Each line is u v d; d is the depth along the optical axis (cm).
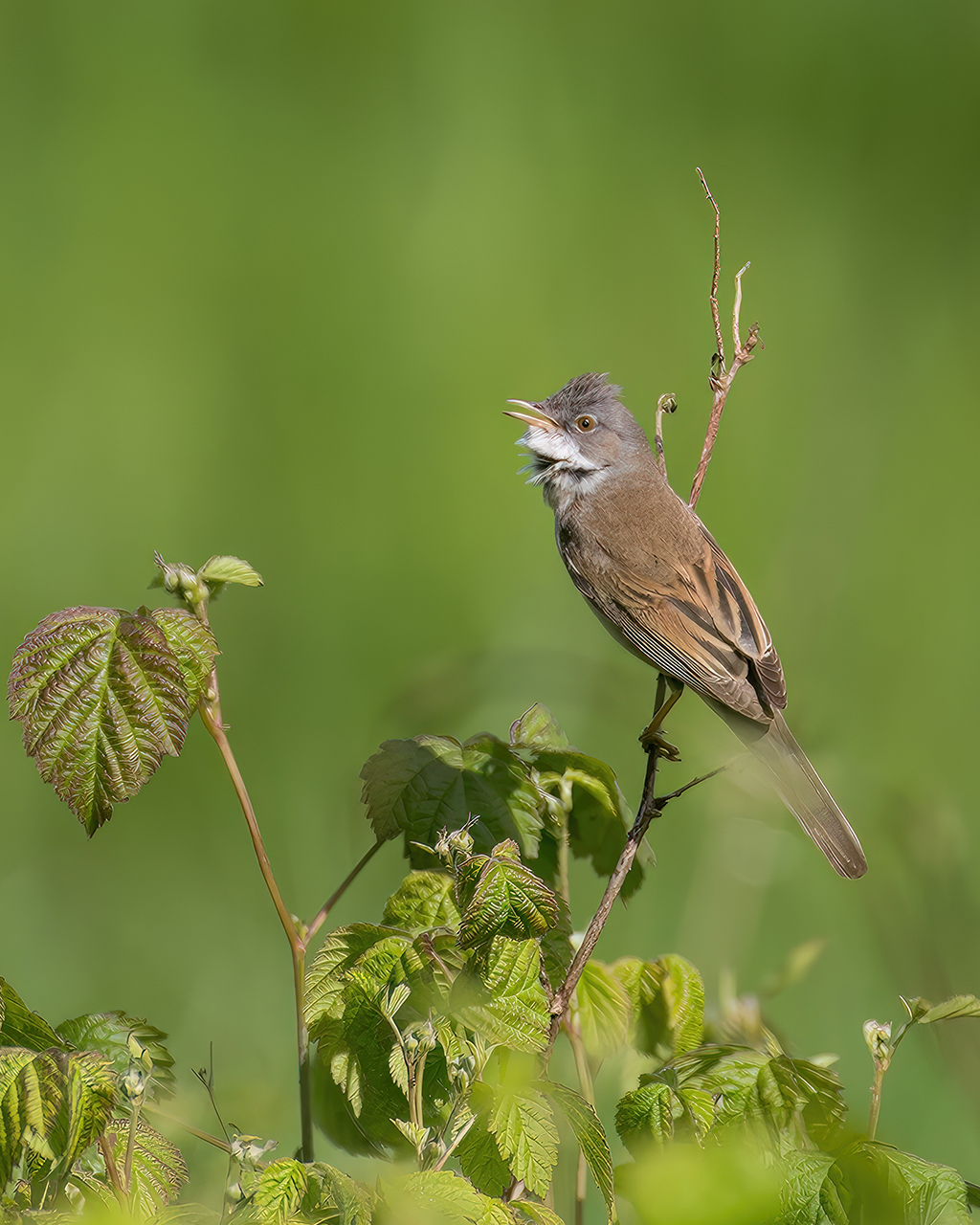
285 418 1555
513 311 1733
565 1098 448
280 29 2072
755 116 2091
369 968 494
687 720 1044
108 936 959
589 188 1925
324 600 1316
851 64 2155
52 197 1788
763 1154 465
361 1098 493
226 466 1491
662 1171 432
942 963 879
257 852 528
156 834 1041
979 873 1039
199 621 520
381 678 1220
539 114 2028
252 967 916
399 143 1945
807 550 1413
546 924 456
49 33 2011
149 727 489
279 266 1742
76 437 1495
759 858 899
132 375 1590
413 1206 396
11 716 487
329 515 1437
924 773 1156
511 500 1474
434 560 1383
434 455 1533
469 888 463
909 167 2030
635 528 859
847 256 1870
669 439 1551
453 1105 449
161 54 2012
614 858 617
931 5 2169
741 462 1540
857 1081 829
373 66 2066
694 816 1008
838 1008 894
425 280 1723
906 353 1742
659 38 2186
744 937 878
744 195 1952
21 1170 433
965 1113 796
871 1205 434
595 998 562
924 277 1853
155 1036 497
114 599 1290
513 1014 452
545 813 584
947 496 1558
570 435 899
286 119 1959
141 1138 456
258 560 1369
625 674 1007
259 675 1215
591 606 861
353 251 1781
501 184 1906
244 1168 412
